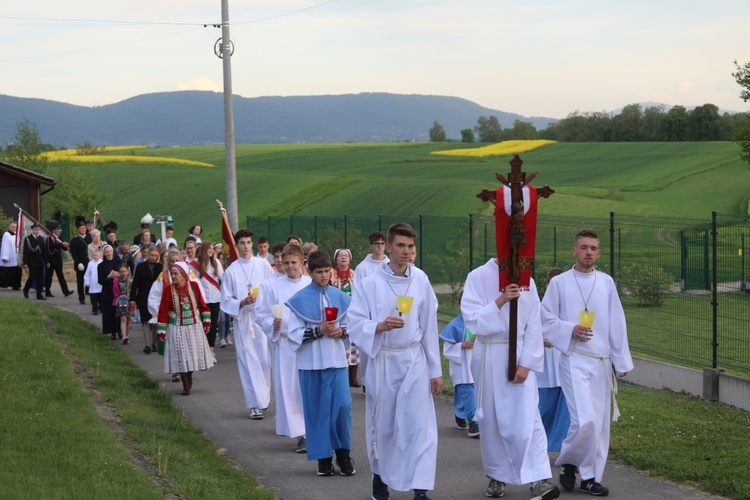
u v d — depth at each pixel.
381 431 7.99
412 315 8.00
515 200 7.83
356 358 14.03
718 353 14.09
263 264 12.86
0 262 28.80
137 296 17.84
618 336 8.60
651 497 7.98
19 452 8.09
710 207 57.28
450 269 21.42
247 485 8.55
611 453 9.35
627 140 144.38
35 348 14.59
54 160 87.69
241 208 62.16
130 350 17.73
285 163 92.38
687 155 84.44
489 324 7.98
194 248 17.66
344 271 14.84
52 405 10.30
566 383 8.50
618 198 61.06
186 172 80.00
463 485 8.60
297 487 8.70
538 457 7.81
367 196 62.56
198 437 10.63
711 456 8.98
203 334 13.56
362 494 8.44
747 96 34.53
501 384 8.02
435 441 7.93
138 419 10.77
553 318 8.61
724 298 17.28
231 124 24.95
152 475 8.18
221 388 14.05
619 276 18.16
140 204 67.75
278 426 10.34
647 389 13.35
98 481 7.44
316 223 26.86
